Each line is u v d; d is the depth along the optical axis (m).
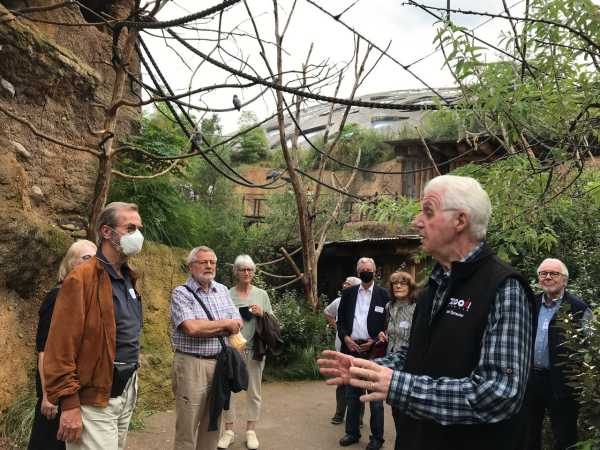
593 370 3.20
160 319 6.70
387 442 5.55
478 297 1.81
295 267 10.85
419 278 10.92
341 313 5.66
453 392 1.69
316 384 8.56
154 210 7.31
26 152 5.43
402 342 5.03
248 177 25.91
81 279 2.76
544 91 3.04
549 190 3.53
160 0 4.64
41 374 2.95
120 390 2.85
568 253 7.62
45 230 5.09
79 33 6.71
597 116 3.12
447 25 3.07
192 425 3.90
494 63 3.11
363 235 15.58
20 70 5.29
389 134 23.33
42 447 2.82
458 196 1.90
